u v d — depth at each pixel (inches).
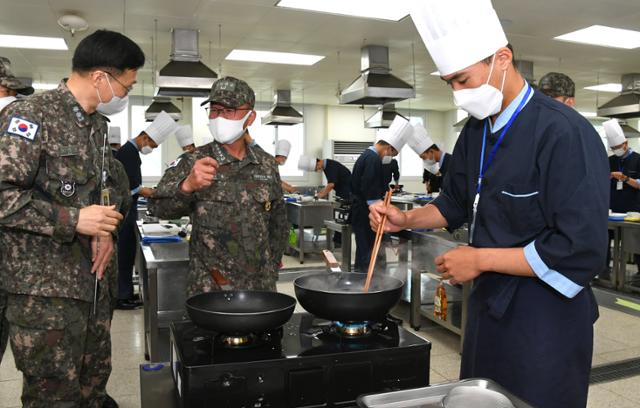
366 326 48.8
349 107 448.1
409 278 152.3
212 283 74.2
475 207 48.3
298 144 439.5
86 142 58.6
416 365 45.3
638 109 257.0
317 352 43.2
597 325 148.9
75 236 56.7
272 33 219.0
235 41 232.5
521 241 44.7
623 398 99.2
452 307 146.6
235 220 74.7
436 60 43.8
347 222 204.4
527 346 44.5
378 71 235.9
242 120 73.5
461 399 29.3
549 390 44.1
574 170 40.7
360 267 200.2
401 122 199.0
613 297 176.9
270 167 79.5
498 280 46.1
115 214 54.7
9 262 54.4
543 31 214.7
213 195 74.3
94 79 57.8
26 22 201.3
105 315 64.9
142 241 128.9
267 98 407.2
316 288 55.6
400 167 478.3
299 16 195.0
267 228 78.6
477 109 44.5
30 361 55.1
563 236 40.4
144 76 318.7
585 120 43.0
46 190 55.6
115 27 209.2
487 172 46.8
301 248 244.8
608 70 292.5
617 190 219.9
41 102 55.4
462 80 43.3
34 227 51.7
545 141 42.8
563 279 40.3
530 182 43.7
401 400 31.4
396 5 182.1
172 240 130.7
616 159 221.3
